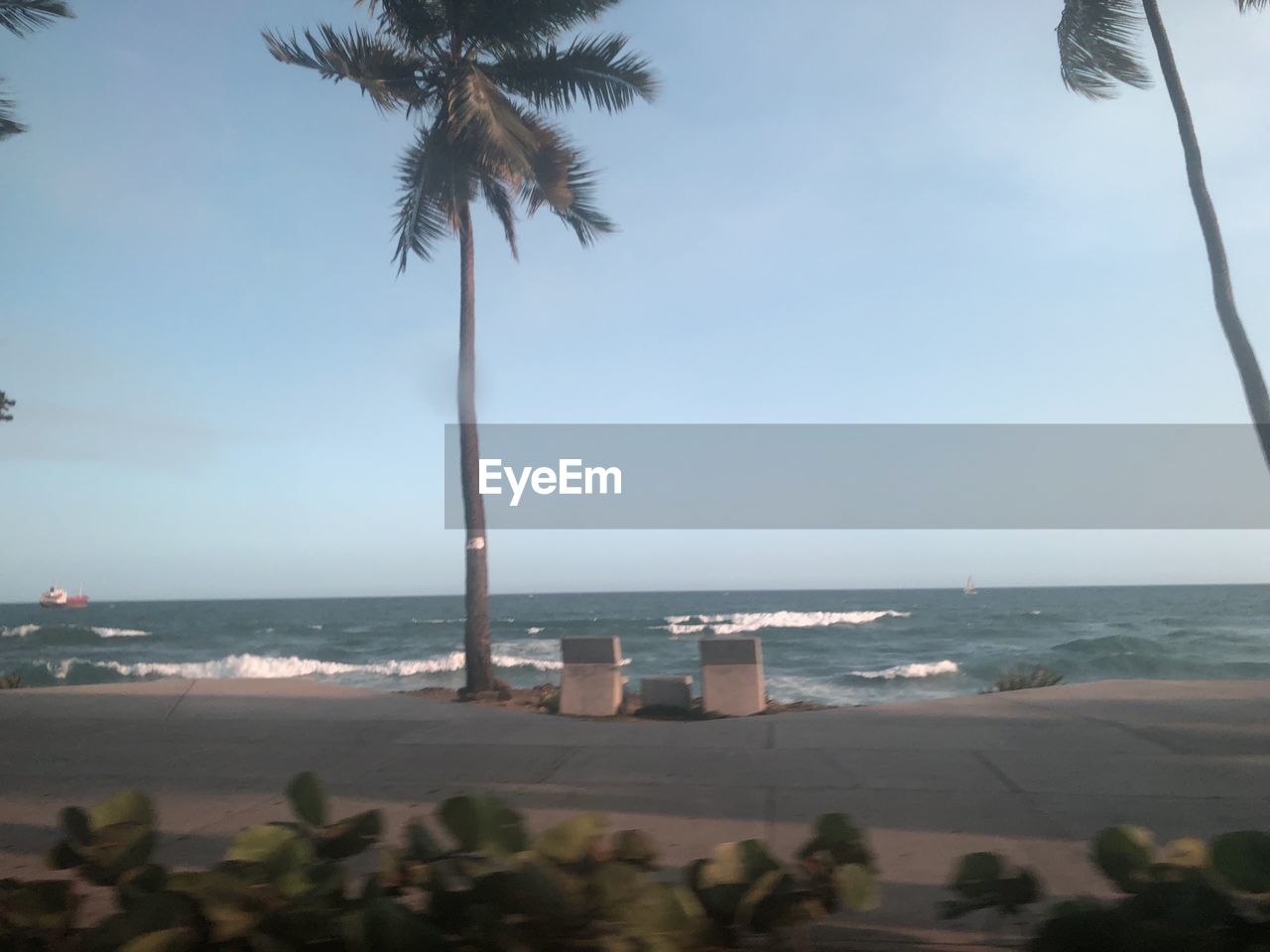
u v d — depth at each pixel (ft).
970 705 34.17
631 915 9.24
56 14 38.01
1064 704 33.81
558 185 45.39
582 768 24.95
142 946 8.70
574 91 45.09
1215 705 32.96
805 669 96.27
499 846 10.18
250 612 310.65
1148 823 19.25
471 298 44.45
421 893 10.77
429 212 44.47
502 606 346.54
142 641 156.46
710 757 26.05
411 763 26.03
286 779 24.44
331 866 10.14
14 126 38.81
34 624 223.10
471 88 39.37
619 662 37.68
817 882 10.78
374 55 42.42
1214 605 239.91
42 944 10.18
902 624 167.22
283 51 40.98
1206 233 31.01
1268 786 22.04
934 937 13.78
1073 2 35.24
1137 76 35.58
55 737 30.35
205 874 9.47
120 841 10.70
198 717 33.45
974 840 18.31
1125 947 9.34
